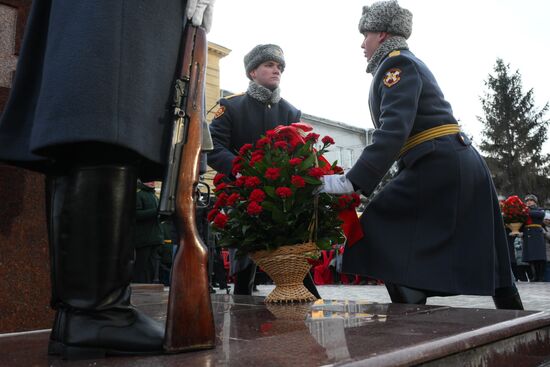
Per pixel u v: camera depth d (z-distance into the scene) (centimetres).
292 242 271
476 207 257
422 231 254
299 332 157
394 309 220
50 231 131
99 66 119
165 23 135
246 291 361
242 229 271
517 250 1166
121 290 129
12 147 133
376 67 288
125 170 128
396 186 262
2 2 208
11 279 194
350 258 268
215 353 123
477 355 146
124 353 124
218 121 368
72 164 127
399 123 251
